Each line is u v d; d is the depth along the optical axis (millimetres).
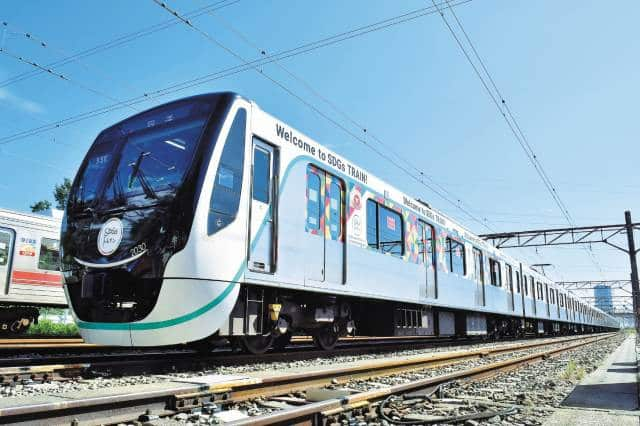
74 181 8070
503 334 22891
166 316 6500
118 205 7270
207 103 7391
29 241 14938
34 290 14891
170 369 6895
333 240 9484
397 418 4945
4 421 3482
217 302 6730
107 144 8070
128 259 6855
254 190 7648
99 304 7027
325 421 4387
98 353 10367
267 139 8000
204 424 4238
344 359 9320
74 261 7391
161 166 7199
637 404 5852
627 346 21359
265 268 7695
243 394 5262
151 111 7926
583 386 7402
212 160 6918
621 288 54875
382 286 10992
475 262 17547
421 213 13438
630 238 33469
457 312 16766
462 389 6945
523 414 5371
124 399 4207
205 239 6656
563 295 35750
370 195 10930
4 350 9812
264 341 8891
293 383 5938
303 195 8734
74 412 3908
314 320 9461
